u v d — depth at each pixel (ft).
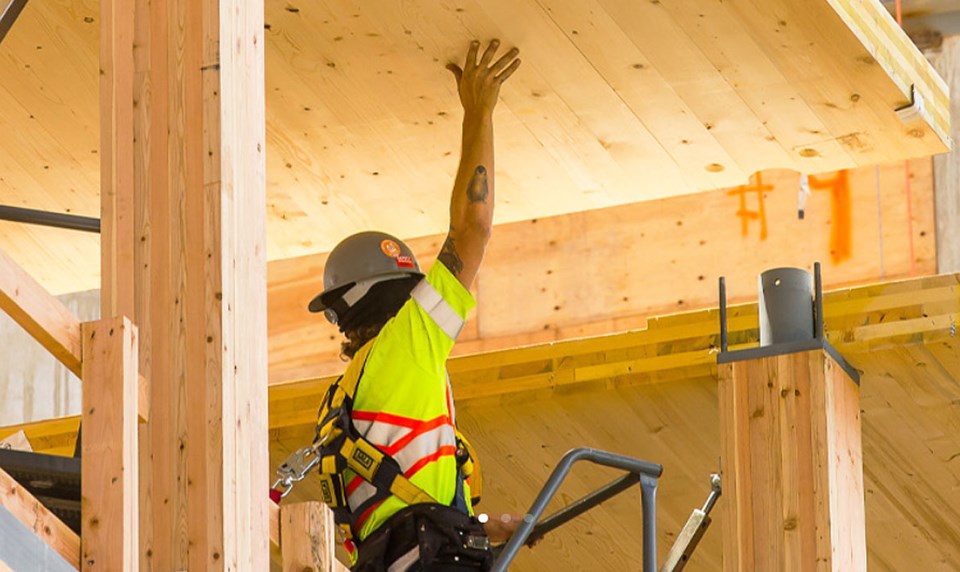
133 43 33.78
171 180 32.76
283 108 55.88
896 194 74.59
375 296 42.32
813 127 55.52
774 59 51.49
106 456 29.68
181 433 31.45
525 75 53.21
